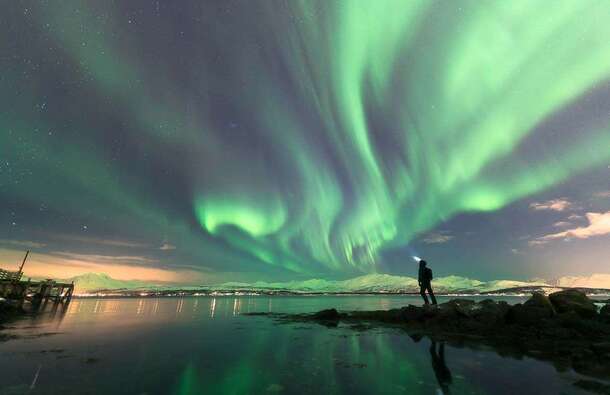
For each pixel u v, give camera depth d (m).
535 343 12.66
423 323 19.98
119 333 17.27
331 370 8.94
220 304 74.06
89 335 16.17
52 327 20.05
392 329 18.20
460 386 7.20
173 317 30.61
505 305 19.19
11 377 7.90
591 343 11.99
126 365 9.45
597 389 6.78
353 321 23.56
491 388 7.00
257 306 62.12
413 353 11.15
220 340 14.75
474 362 9.61
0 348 12.04
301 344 13.45
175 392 6.93
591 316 16.42
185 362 9.99
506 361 9.68
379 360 10.13
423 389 7.04
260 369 9.05
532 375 8.00
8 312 31.67
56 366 9.15
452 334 15.68
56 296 50.47
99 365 9.40
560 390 6.76
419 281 22.66
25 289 40.34
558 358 10.01
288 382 7.74
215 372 8.74
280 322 24.22
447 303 21.27
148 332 17.88
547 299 17.39
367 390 7.04
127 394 6.76
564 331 13.59
